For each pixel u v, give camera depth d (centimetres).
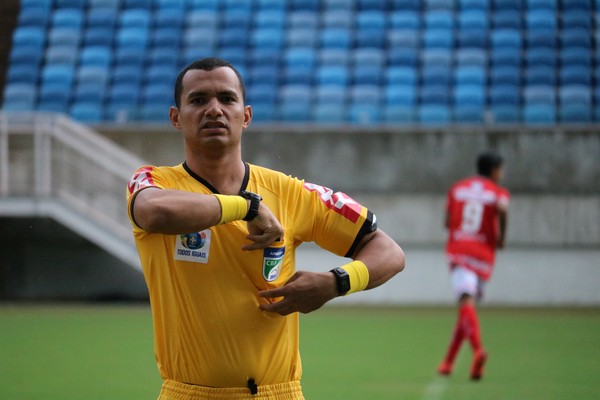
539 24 6334
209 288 1055
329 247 1132
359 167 5103
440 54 6212
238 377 1061
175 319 1073
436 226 5034
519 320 4316
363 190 5097
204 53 6297
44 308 4741
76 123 5150
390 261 1080
